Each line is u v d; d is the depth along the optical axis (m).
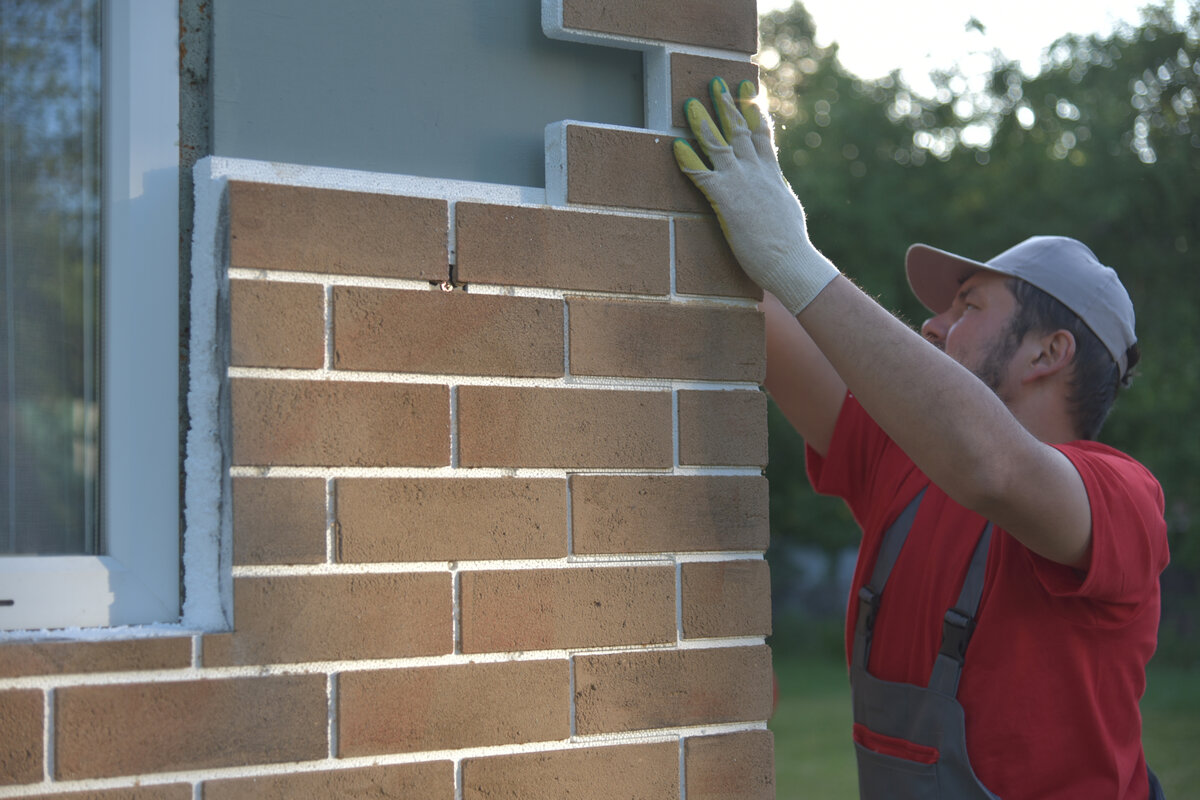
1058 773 1.79
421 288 1.44
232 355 1.33
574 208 1.55
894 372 1.55
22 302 1.35
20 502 1.34
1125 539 1.72
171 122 1.41
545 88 1.61
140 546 1.37
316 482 1.37
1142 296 14.48
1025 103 15.64
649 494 1.56
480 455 1.45
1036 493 1.60
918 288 2.43
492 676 1.44
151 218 1.39
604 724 1.51
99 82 1.40
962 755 1.79
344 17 1.48
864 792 1.99
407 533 1.41
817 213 15.80
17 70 1.37
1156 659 13.75
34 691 1.21
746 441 1.65
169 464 1.39
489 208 1.49
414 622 1.40
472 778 1.42
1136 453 14.16
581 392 1.53
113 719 1.24
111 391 1.37
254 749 1.31
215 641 1.30
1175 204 14.13
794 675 15.40
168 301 1.40
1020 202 15.13
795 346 2.26
